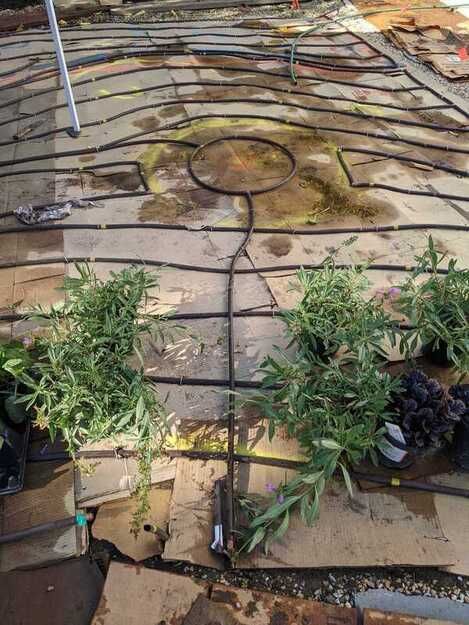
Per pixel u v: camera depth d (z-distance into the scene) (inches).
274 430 95.5
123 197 169.6
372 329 105.0
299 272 114.7
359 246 150.1
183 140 196.1
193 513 92.9
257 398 109.8
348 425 92.0
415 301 112.0
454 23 285.9
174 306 132.0
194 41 275.3
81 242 152.4
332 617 80.0
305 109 216.2
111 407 95.0
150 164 185.3
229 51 262.4
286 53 262.2
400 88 231.6
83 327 102.9
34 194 171.8
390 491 95.7
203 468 99.3
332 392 94.7
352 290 114.6
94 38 281.4
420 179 177.3
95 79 238.8
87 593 84.4
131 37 280.8
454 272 111.6
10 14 312.7
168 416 107.6
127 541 90.4
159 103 220.2
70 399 91.1
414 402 94.7
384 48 266.8
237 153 190.1
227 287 137.0
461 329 103.7
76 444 98.4
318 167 182.5
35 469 99.5
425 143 194.7
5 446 92.6
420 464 99.3
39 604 83.0
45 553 88.6
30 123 210.5
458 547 88.7
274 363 99.3
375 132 201.2
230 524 88.7
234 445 102.3
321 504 93.7
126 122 209.2
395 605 84.5
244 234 154.6
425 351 118.3
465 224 158.1
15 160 188.4
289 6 322.3
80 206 165.6
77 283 111.0
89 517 93.7
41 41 280.1
